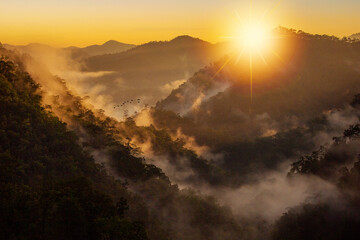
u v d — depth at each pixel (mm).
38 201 43156
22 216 41438
